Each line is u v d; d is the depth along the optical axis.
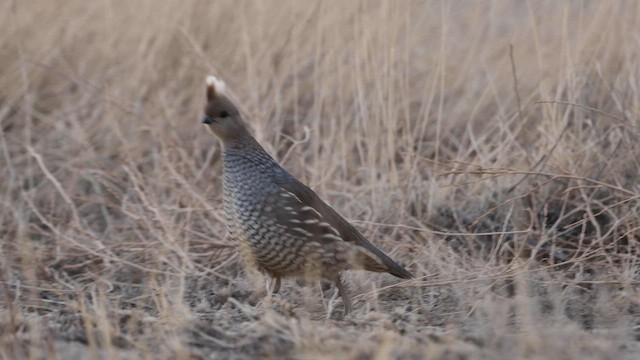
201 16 34.19
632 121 27.70
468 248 26.12
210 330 17.89
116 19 33.81
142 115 32.22
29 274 23.92
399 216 27.45
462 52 33.97
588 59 30.91
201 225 27.89
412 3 33.97
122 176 31.33
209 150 32.72
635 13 31.38
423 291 23.27
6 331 18.55
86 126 31.92
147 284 24.34
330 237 21.38
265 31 33.62
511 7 34.59
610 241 25.62
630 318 20.38
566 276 24.14
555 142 27.64
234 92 33.09
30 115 32.28
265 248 21.44
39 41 33.91
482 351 16.94
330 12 32.72
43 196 30.66
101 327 17.91
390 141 28.92
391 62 29.69
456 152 32.06
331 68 32.53
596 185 25.45
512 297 22.52
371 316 20.28
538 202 27.45
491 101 32.84
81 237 27.45
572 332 17.56
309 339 17.12
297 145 29.44
